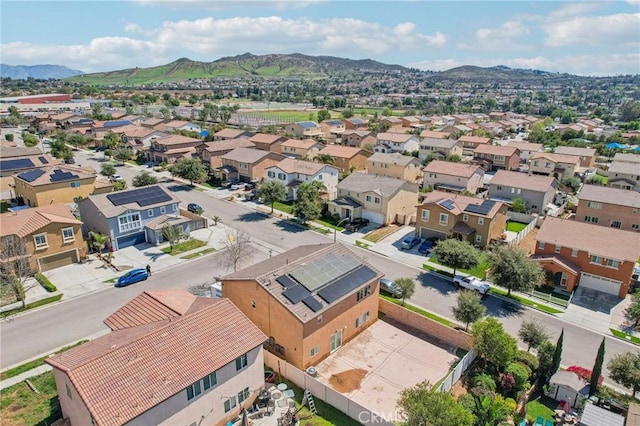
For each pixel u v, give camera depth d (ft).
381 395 93.76
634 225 202.49
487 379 96.43
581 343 118.01
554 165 302.04
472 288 143.02
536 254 158.20
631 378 93.56
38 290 138.00
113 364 72.13
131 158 343.46
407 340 115.03
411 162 288.51
